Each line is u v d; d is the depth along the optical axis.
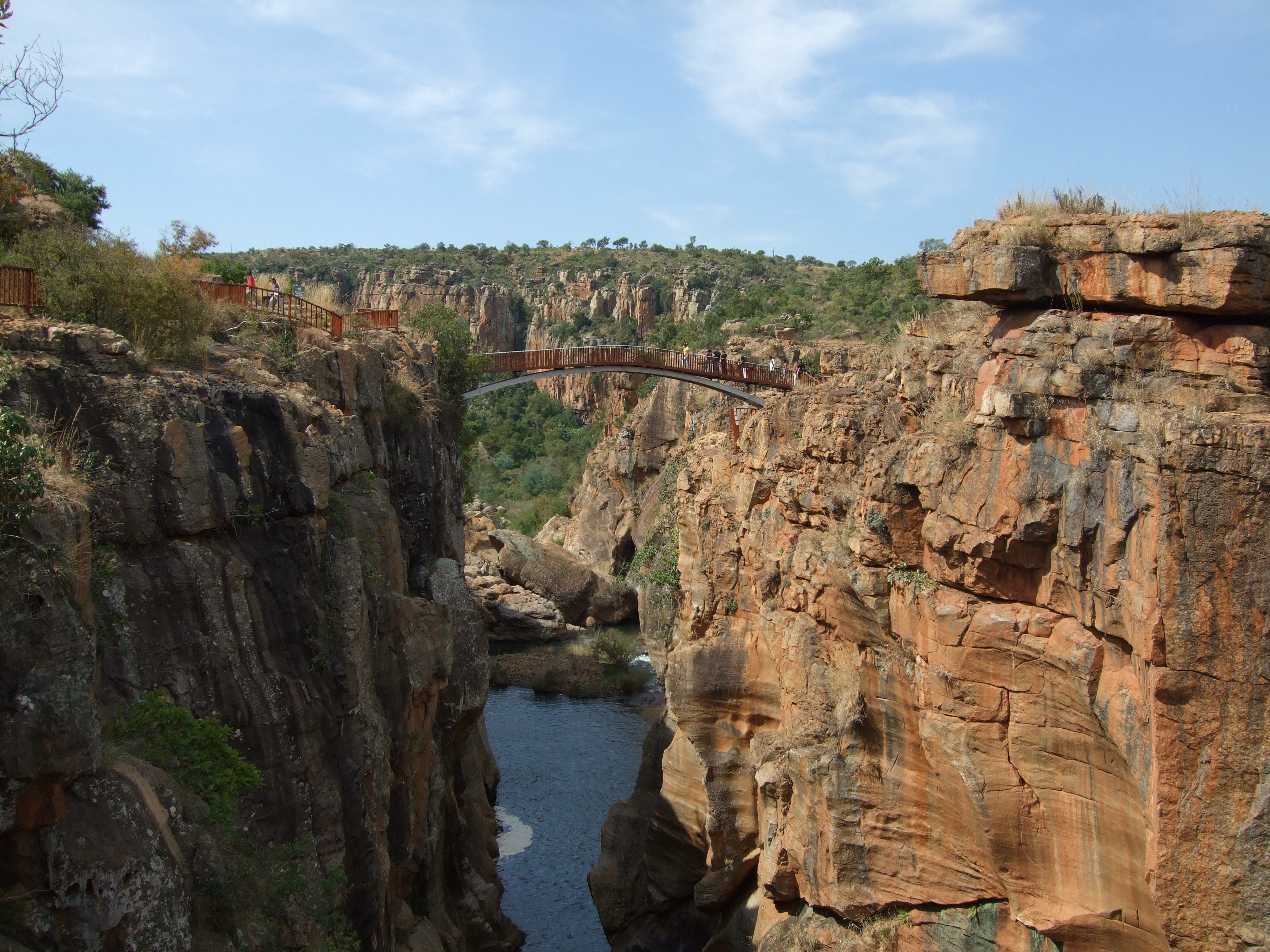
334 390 23.06
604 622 66.81
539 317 179.50
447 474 34.62
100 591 13.38
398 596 21.58
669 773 27.83
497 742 45.47
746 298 104.38
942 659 16.78
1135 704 14.09
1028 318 16.86
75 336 14.73
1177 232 14.68
